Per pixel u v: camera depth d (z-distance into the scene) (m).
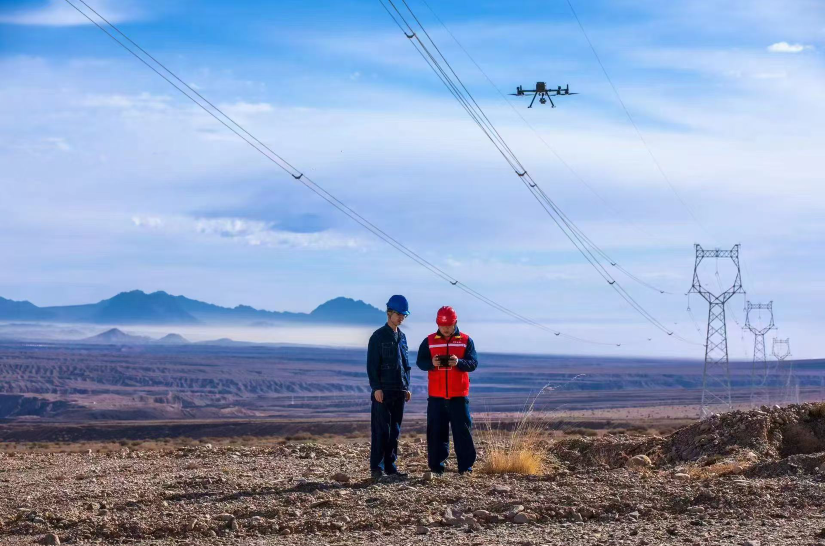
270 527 9.27
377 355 12.75
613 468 13.82
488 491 10.76
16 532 9.72
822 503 9.14
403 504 10.21
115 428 178.62
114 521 9.74
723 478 11.22
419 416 186.12
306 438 68.19
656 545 7.61
